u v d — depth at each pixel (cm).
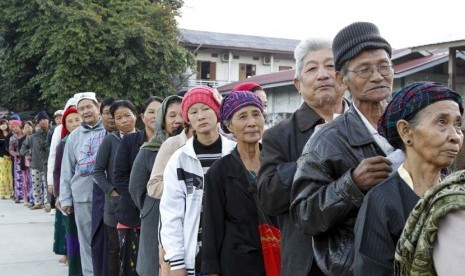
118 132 520
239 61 3588
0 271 631
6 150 1332
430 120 158
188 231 324
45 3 2164
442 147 157
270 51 3584
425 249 135
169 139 388
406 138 165
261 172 240
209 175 291
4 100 2538
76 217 552
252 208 286
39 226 931
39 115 1104
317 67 241
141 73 2234
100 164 505
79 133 574
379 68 195
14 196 1291
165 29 2361
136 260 452
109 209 492
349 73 198
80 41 2131
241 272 281
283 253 231
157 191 376
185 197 328
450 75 1171
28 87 2386
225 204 288
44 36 2170
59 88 2144
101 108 555
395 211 157
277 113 1938
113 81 2197
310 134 240
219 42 3500
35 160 1110
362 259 155
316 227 187
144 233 395
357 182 176
